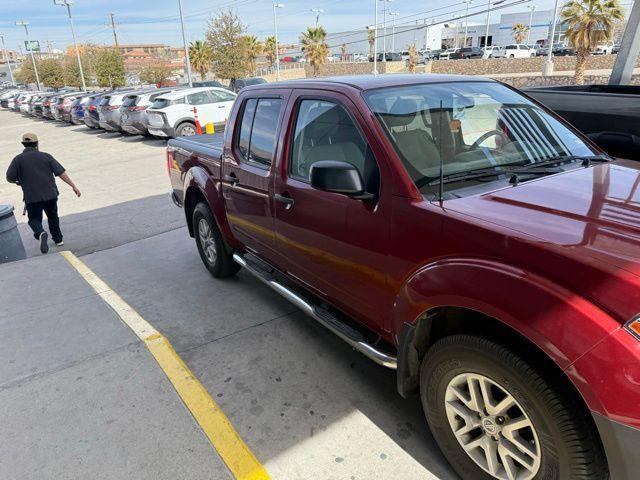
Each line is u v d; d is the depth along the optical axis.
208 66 49.44
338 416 2.79
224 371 3.28
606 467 1.78
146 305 4.41
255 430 2.71
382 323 2.60
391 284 2.41
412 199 2.26
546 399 1.77
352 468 2.42
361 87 2.82
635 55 5.98
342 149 2.72
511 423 1.96
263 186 3.41
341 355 3.43
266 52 61.50
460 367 2.08
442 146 2.58
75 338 3.72
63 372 3.25
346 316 3.12
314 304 3.26
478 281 1.92
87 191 10.96
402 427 2.69
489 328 2.05
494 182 2.47
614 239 1.80
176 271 5.28
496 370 1.92
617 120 4.53
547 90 5.32
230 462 2.44
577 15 28.14
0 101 54.00
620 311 1.58
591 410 1.63
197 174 4.53
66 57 70.31
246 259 4.14
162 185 11.04
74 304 4.38
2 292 4.75
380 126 2.51
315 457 2.50
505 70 40.16
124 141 19.88
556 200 2.19
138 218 8.30
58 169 7.06
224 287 4.73
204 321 4.03
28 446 2.60
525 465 1.95
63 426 2.74
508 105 3.13
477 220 2.02
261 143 3.53
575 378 1.64
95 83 62.34
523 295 1.77
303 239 3.05
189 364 3.39
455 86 3.12
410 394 2.49
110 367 3.28
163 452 2.52
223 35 38.28
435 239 2.13
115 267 5.58
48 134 25.16
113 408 2.87
